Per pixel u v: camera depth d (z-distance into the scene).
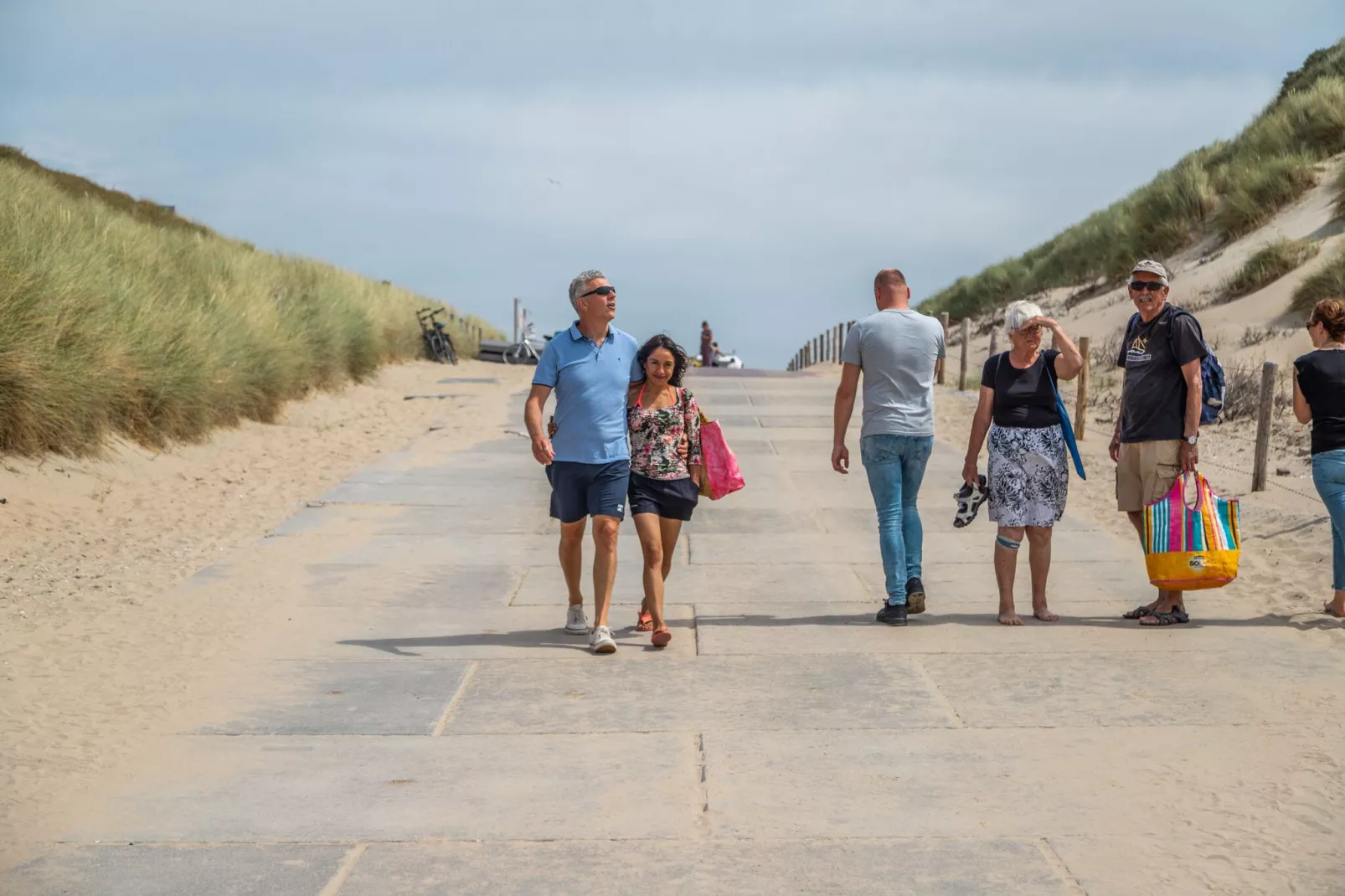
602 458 6.38
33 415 10.45
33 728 5.03
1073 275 31.20
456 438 15.26
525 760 4.75
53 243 12.87
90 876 3.70
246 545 9.17
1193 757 4.75
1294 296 19.20
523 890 3.62
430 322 30.27
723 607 7.51
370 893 3.60
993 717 5.29
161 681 5.77
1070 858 3.82
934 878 3.68
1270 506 10.38
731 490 6.72
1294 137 27.41
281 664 6.12
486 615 7.29
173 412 12.83
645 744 4.94
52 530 9.23
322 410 17.30
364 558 8.82
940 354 7.09
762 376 23.62
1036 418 6.91
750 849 3.90
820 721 5.24
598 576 6.45
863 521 10.41
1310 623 6.91
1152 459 6.86
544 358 6.42
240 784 4.49
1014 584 8.12
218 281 17.78
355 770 4.64
